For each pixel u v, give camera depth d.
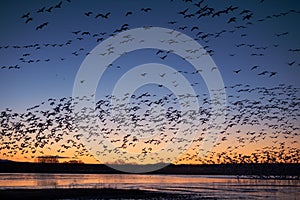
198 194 64.50
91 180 123.38
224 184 100.94
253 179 136.38
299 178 129.50
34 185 81.75
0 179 112.19
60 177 148.75
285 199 57.06
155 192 67.19
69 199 51.12
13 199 48.03
